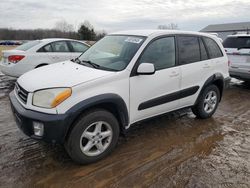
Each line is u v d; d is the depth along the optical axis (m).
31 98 2.77
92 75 3.01
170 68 3.71
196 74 4.13
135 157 3.23
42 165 2.99
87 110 2.91
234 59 7.21
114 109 3.21
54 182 2.68
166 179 2.78
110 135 3.14
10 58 6.59
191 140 3.78
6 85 6.98
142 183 2.70
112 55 3.58
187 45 4.05
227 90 7.35
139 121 3.53
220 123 4.53
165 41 3.73
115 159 3.16
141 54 3.37
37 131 2.70
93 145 3.01
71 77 2.95
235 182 2.75
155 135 3.92
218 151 3.45
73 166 2.98
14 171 2.85
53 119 2.61
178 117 4.77
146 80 3.38
